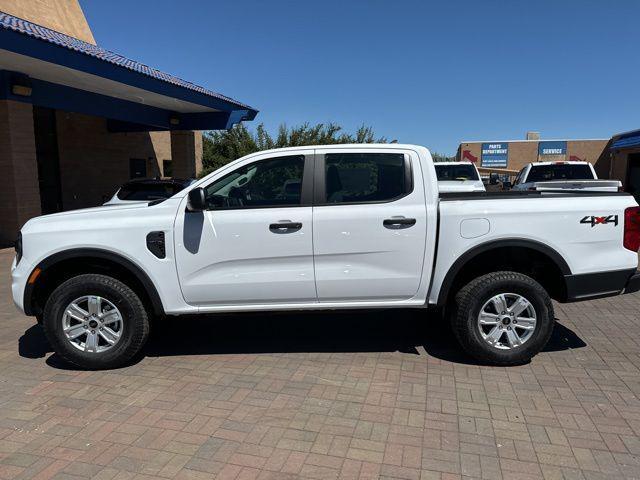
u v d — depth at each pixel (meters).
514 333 4.39
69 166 16.61
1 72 10.65
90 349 4.42
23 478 2.93
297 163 4.43
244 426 3.49
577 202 4.38
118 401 3.87
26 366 4.57
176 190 10.41
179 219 4.34
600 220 4.38
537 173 12.70
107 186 18.17
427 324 5.62
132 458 3.13
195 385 4.14
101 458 3.13
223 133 28.31
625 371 4.34
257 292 4.41
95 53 11.13
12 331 5.53
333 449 3.20
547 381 4.14
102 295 4.36
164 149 21.50
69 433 3.42
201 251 4.34
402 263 4.37
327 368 4.46
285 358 4.70
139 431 3.44
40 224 4.43
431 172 4.38
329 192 4.38
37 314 4.58
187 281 4.38
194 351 4.91
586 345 4.97
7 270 8.73
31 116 11.44
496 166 39.47
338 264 4.37
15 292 4.42
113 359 4.41
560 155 38.28
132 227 4.34
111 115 14.09
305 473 2.96
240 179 4.46
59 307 4.34
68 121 16.48
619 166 26.88
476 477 2.91
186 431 3.43
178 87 13.08
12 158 10.97
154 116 15.99
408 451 3.17
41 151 15.66
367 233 4.32
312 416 3.61
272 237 4.32
